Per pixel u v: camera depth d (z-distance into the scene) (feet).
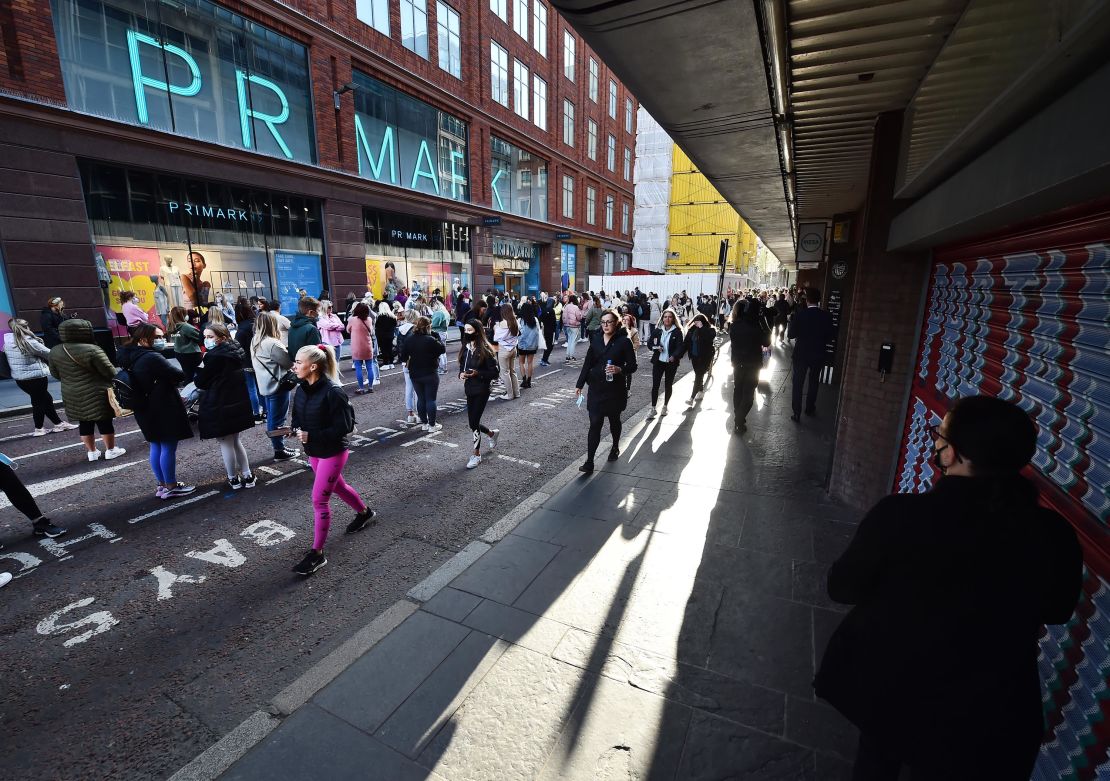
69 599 11.87
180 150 41.96
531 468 20.06
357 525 14.98
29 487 18.01
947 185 9.25
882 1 8.15
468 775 7.26
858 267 15.08
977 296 10.44
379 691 8.76
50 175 35.50
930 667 4.63
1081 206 6.58
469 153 76.95
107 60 37.99
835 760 7.39
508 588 11.64
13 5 33.12
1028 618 4.43
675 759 7.46
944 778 4.62
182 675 9.59
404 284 67.92
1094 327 6.52
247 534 14.87
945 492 4.68
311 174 52.54
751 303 23.04
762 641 9.86
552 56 97.04
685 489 17.12
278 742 7.82
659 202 151.74
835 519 14.89
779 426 24.79
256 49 47.57
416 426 25.70
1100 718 5.80
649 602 11.08
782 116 13.97
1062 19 4.35
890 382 14.48
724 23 8.65
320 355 12.55
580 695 8.61
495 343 32.86
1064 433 7.15
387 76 60.85
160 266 43.09
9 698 9.07
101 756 7.94
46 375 23.89
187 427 17.04
